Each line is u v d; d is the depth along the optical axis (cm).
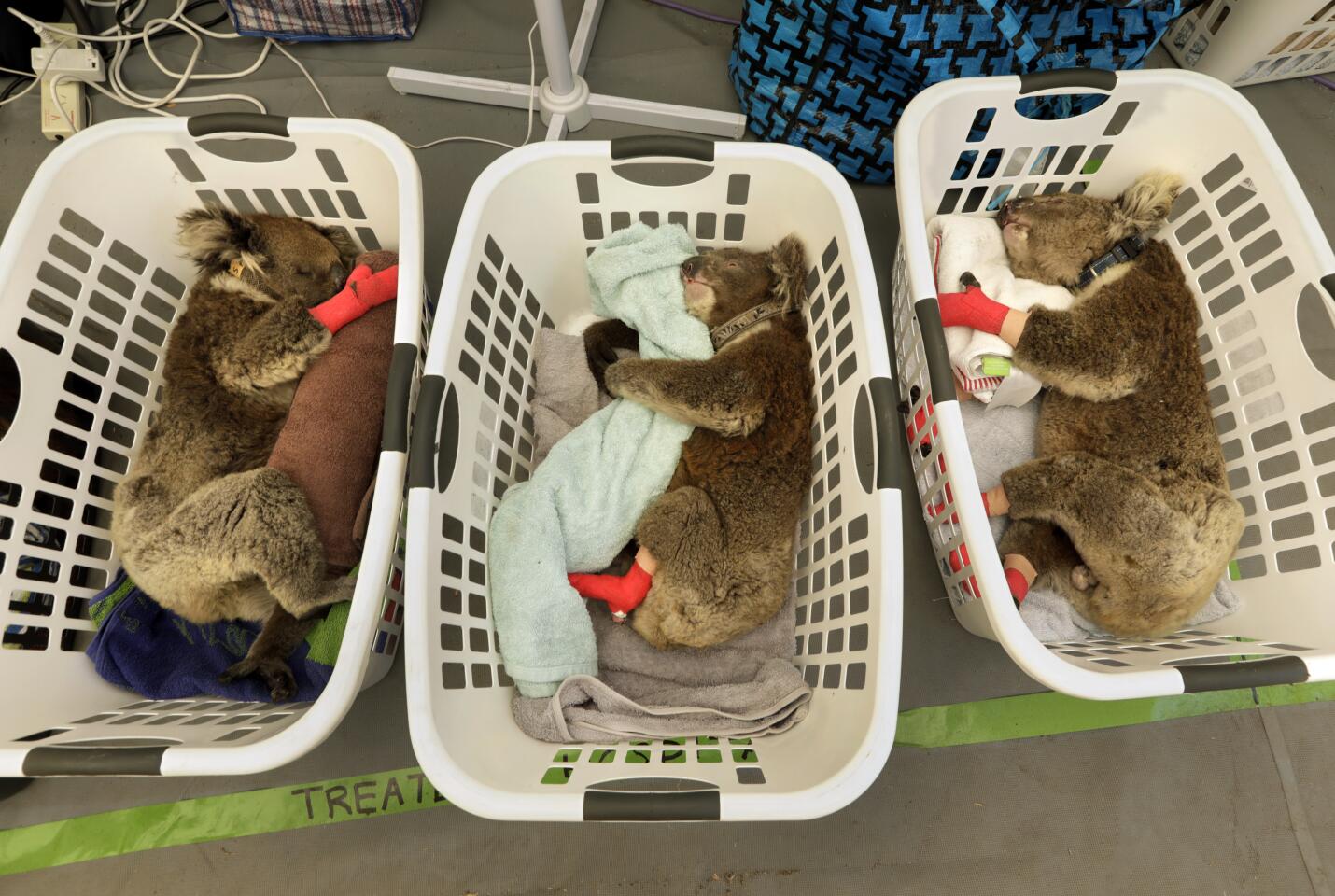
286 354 92
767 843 96
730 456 91
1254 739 99
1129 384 92
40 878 93
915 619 104
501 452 99
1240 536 89
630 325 104
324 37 131
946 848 95
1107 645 93
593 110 125
